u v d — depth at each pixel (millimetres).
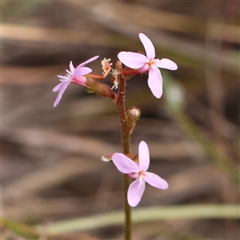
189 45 596
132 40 583
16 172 561
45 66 631
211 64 573
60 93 332
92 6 607
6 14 606
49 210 527
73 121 595
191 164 568
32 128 586
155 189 546
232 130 588
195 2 651
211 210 428
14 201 526
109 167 565
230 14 618
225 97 614
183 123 499
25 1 603
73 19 639
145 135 600
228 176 497
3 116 589
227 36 589
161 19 602
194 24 599
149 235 503
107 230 529
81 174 561
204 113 604
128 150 345
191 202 542
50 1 604
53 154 573
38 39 566
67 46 633
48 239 410
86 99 607
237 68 575
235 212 427
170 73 612
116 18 598
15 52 632
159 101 589
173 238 493
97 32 615
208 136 587
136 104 592
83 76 336
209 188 546
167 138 591
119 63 335
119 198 546
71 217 527
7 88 608
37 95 610
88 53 628
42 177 549
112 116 594
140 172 329
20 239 442
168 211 425
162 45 573
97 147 566
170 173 561
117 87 337
